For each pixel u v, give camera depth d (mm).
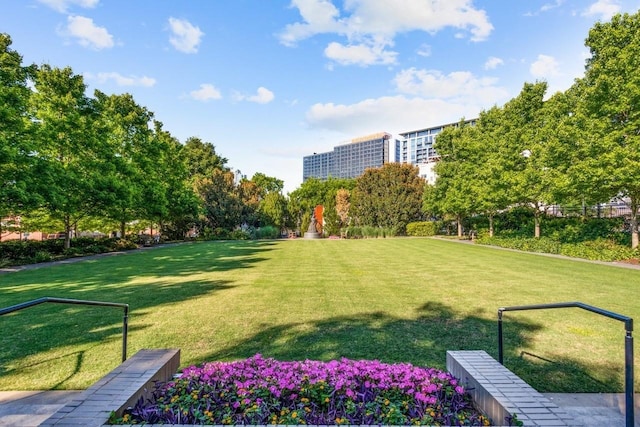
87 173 16797
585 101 12672
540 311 5859
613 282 8359
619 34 12070
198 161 47469
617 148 11062
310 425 1858
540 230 19719
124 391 2250
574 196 13531
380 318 5496
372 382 2600
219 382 2613
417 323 5230
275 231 36781
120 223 22812
